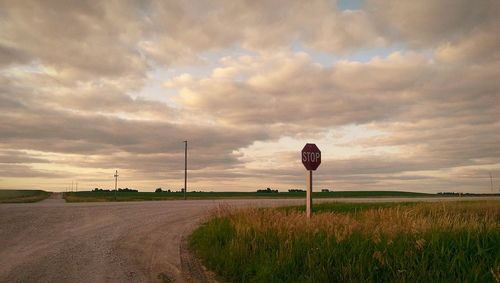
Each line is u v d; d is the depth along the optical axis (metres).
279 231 9.57
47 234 13.42
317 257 7.40
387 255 6.84
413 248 6.88
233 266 8.34
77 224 15.84
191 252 10.66
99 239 12.55
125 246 11.47
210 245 10.59
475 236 7.13
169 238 12.88
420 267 6.25
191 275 8.32
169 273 8.49
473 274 5.71
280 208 20.11
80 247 11.25
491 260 6.21
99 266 9.09
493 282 5.50
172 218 18.34
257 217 11.91
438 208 18.50
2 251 10.69
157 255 10.27
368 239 7.79
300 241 8.48
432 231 7.67
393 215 12.70
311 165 13.77
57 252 10.56
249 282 7.70
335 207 21.69
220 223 12.74
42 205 23.61
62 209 20.83
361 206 22.45
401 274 6.28
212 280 7.96
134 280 7.96
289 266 7.49
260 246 9.03
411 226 8.52
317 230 8.77
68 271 8.65
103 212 20.09
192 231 14.35
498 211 19.06
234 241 9.68
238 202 28.19
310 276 6.86
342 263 6.97
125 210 21.44
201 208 23.27
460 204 21.94
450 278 5.80
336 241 7.96
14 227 14.66
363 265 6.79
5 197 52.34
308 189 13.70
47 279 8.03
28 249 10.95
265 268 7.61
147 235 13.44
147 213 20.33
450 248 6.82
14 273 8.46
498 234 7.16
